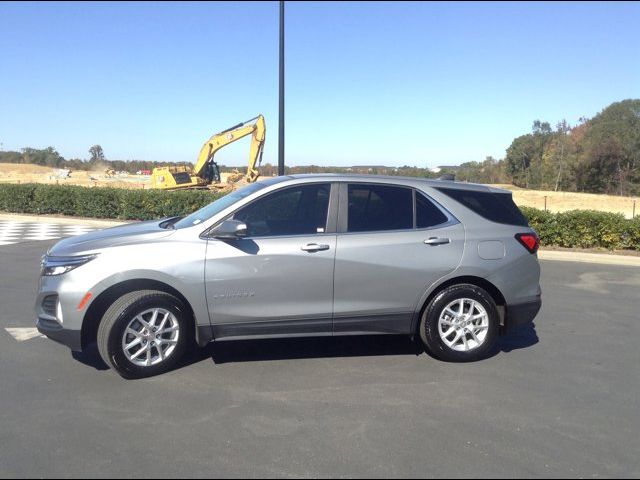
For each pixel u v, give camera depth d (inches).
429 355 211.3
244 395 171.2
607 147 2480.3
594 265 445.1
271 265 186.1
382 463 132.3
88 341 186.9
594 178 2573.8
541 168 2854.3
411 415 158.7
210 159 1159.0
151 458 133.3
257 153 1125.7
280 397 170.1
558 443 143.6
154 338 184.1
